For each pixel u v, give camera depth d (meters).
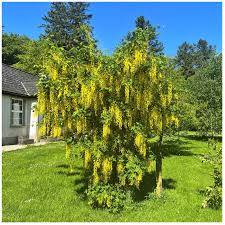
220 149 10.05
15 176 12.08
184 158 17.23
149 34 9.26
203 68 27.89
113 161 9.41
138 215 8.84
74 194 10.36
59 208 9.27
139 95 9.21
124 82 8.88
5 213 8.86
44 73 9.95
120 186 9.30
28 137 24.39
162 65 9.37
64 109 9.68
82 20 54.97
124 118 9.27
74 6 55.47
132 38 9.16
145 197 10.26
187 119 20.38
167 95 9.88
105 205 9.36
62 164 13.90
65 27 54.50
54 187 10.94
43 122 10.07
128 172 9.16
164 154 18.14
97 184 9.32
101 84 9.02
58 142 22.89
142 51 9.08
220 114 24.45
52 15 54.75
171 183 12.04
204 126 24.53
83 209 9.23
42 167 13.38
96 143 9.18
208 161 9.93
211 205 9.57
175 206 9.57
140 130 9.16
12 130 22.77
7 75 23.94
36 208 9.25
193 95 25.19
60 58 9.85
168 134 16.64
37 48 37.78
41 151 17.22
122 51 9.13
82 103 9.27
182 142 22.58
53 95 9.63
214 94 25.12
